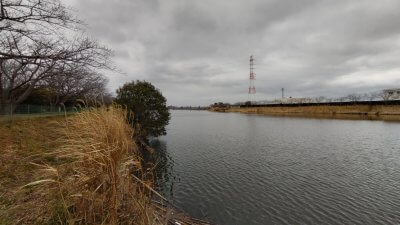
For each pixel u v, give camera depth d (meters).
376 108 89.19
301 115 98.06
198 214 13.25
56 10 11.14
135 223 4.68
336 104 105.69
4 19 10.84
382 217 13.20
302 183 18.27
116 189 4.44
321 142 35.69
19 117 19.02
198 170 21.64
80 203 4.42
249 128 56.62
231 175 20.20
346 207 14.34
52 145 9.22
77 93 35.47
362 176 19.83
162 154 27.83
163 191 16.34
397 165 22.98
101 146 4.61
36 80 17.27
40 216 4.33
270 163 24.05
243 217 13.10
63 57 11.87
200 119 101.56
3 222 4.05
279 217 13.20
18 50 11.93
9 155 7.88
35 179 5.74
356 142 35.06
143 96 33.19
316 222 12.74
